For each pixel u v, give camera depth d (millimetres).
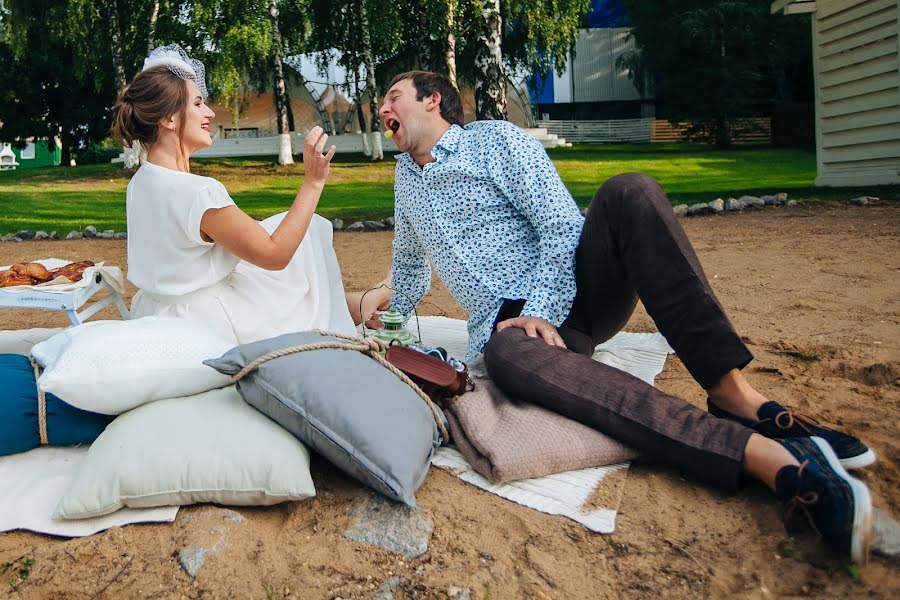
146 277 2838
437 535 2059
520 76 24625
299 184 16609
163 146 2840
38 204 13617
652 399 2275
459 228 2969
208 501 2154
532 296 2723
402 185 3160
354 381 2273
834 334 3750
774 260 6020
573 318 2824
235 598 1849
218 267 2811
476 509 2166
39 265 3193
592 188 13906
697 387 3016
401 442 2164
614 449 2309
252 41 16344
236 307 2873
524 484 2270
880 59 10508
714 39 25312
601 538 2029
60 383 2250
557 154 22031
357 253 7637
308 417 2191
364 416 2180
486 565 1942
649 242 2369
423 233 3090
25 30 19109
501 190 2893
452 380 2484
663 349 3498
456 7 12867
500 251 2932
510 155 2848
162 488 2113
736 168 17500
